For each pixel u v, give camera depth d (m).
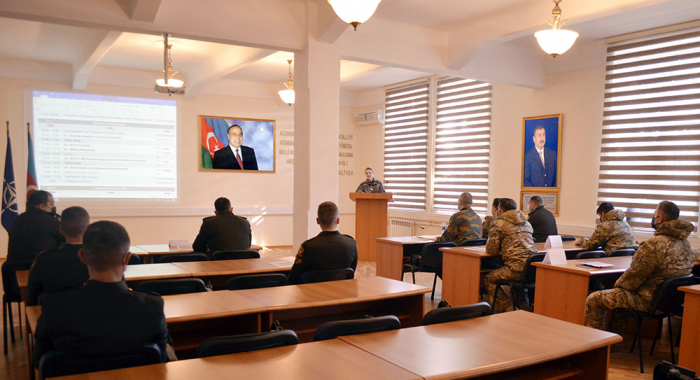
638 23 5.47
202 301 2.45
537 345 1.87
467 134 8.00
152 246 5.02
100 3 4.23
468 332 2.04
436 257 5.25
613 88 6.06
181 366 1.60
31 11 3.97
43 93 7.80
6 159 6.31
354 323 2.00
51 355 1.63
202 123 9.02
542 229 5.57
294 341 1.86
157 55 7.34
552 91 6.73
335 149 5.41
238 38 4.86
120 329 1.70
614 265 3.90
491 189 7.60
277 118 9.75
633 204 5.84
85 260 1.74
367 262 7.80
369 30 5.60
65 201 7.97
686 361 3.11
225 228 4.34
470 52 5.87
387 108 9.80
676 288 3.35
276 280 3.13
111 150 8.30
